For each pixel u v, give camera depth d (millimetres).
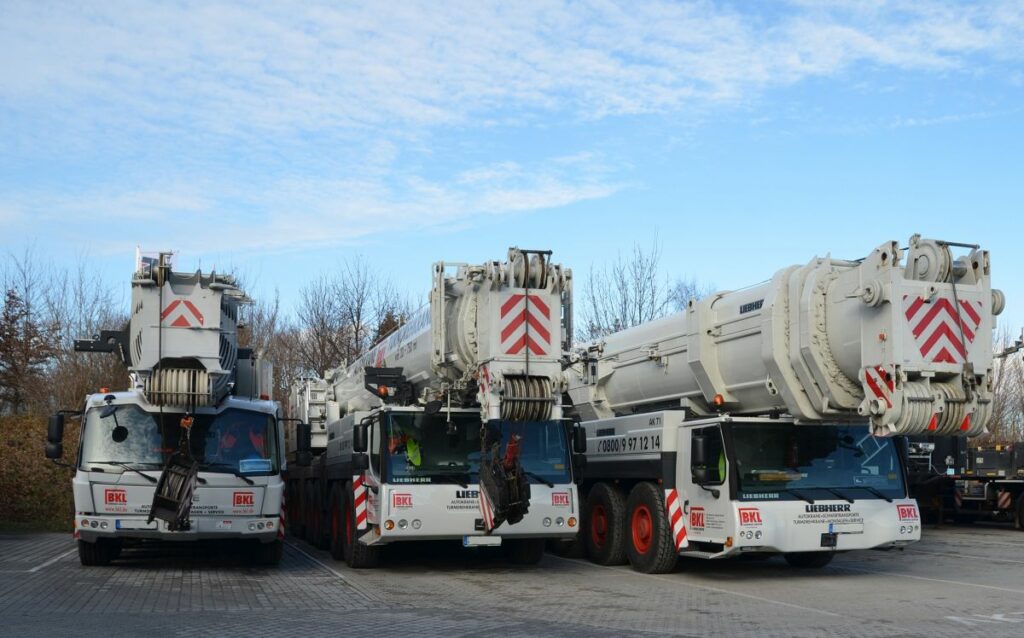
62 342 36938
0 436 25188
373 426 14391
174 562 15805
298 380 26109
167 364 14094
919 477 25922
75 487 13734
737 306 14047
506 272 13344
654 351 15805
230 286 14336
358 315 38719
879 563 16062
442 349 14172
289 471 24172
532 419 13531
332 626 9453
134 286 14008
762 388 13609
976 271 12164
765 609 10898
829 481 13141
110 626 9375
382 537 13469
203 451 14312
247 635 8891
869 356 11852
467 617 10164
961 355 11828
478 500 13719
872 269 11906
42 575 13742
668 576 14156
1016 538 22109
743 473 12789
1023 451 25016
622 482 15758
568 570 14906
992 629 9539
